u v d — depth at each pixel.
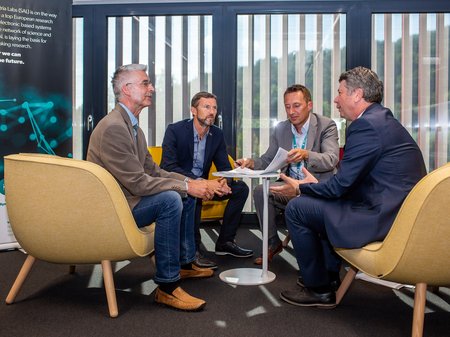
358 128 1.92
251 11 4.40
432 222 1.57
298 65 4.51
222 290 2.39
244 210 4.58
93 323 1.92
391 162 1.87
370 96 2.03
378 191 1.87
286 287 2.44
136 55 4.58
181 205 2.10
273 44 4.52
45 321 1.94
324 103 4.51
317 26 4.46
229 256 3.18
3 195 3.40
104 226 1.93
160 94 4.62
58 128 3.69
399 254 1.63
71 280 2.56
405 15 4.41
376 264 1.75
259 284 2.49
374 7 4.32
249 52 4.53
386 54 4.45
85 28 4.49
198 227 2.88
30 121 3.55
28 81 3.54
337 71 4.48
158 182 2.12
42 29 3.60
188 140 3.08
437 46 4.43
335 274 2.23
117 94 2.29
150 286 2.45
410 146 1.92
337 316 2.01
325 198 2.02
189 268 2.63
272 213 2.99
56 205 1.93
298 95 3.01
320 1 4.35
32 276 2.64
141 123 4.65
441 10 4.29
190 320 1.95
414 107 4.48
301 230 2.07
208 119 3.04
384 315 2.03
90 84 4.52
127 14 4.47
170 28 4.55
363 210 1.89
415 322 1.68
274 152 3.25
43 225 1.96
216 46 4.45
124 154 2.10
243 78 4.55
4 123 3.44
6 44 3.44
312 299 2.12
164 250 2.07
